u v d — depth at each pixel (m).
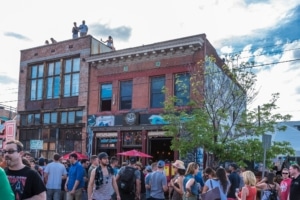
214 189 7.01
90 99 24.78
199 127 15.30
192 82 18.06
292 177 8.62
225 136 15.42
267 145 12.85
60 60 26.92
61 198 12.54
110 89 24.19
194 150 18.23
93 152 23.83
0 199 3.74
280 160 20.89
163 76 22.09
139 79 22.80
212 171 7.90
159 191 10.47
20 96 28.75
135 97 22.80
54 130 26.17
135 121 22.28
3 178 3.81
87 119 24.58
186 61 21.08
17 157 4.82
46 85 27.59
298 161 20.69
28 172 4.84
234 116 16.12
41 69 28.09
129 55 23.08
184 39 20.91
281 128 16.16
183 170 9.91
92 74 25.00
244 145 15.06
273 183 9.22
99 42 26.33
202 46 20.73
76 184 11.07
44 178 11.77
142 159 21.59
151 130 21.69
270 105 15.66
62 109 25.97
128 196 9.80
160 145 22.73
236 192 8.95
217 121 15.92
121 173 9.88
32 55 28.59
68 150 25.19
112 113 23.45
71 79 26.08
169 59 21.75
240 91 16.48
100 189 8.19
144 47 22.41
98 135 23.92
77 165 11.38
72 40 26.36
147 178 10.89
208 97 16.31
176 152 20.78
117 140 22.95
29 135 27.66
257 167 17.69
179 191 9.77
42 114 27.16
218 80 16.97
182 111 16.69
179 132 15.98
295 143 17.75
